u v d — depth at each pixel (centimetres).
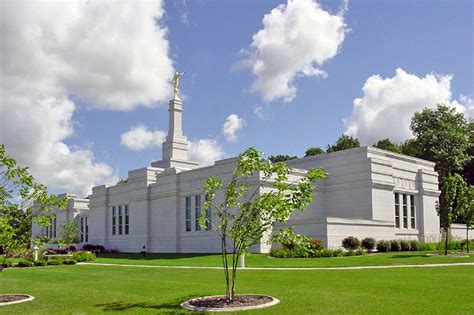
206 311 1655
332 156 5850
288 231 1822
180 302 1895
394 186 5672
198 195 5744
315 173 1820
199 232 5634
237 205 1866
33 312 1803
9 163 2200
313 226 4728
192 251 5691
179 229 5944
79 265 4194
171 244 5972
